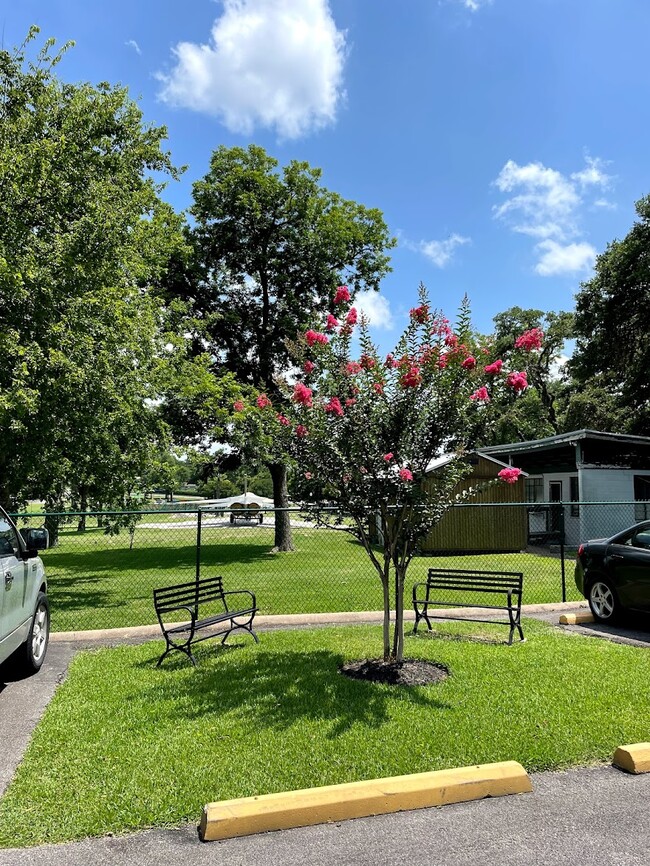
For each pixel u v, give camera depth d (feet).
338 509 19.76
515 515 68.23
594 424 115.55
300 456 19.01
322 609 31.86
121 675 19.16
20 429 29.40
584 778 12.54
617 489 69.10
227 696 16.93
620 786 12.19
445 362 18.26
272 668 19.62
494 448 83.76
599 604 27.94
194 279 74.69
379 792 11.29
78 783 12.00
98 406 33.81
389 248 79.71
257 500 136.87
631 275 87.66
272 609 31.91
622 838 10.32
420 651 21.63
